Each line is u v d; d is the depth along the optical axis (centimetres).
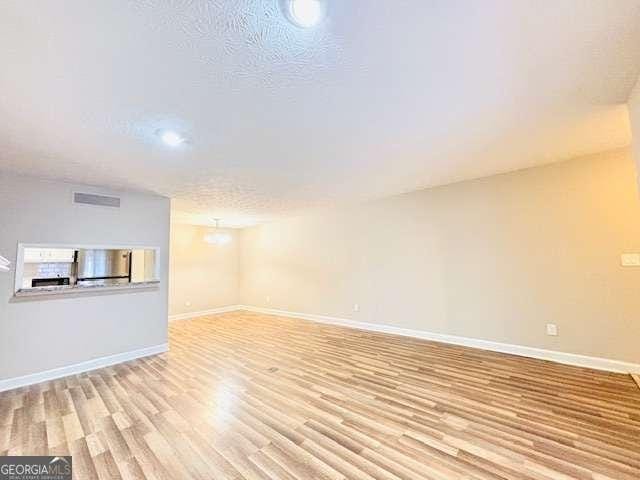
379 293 525
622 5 128
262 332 532
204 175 349
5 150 263
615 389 270
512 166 360
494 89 192
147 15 124
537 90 195
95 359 368
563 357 342
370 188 443
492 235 398
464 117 228
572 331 338
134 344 403
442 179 410
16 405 267
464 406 249
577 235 337
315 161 314
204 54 149
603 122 246
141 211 426
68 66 155
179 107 199
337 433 215
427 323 463
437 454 189
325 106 204
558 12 130
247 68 161
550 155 325
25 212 331
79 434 219
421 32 139
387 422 228
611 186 318
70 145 255
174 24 129
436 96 197
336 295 594
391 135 256
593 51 158
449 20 132
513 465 177
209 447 201
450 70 170
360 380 309
